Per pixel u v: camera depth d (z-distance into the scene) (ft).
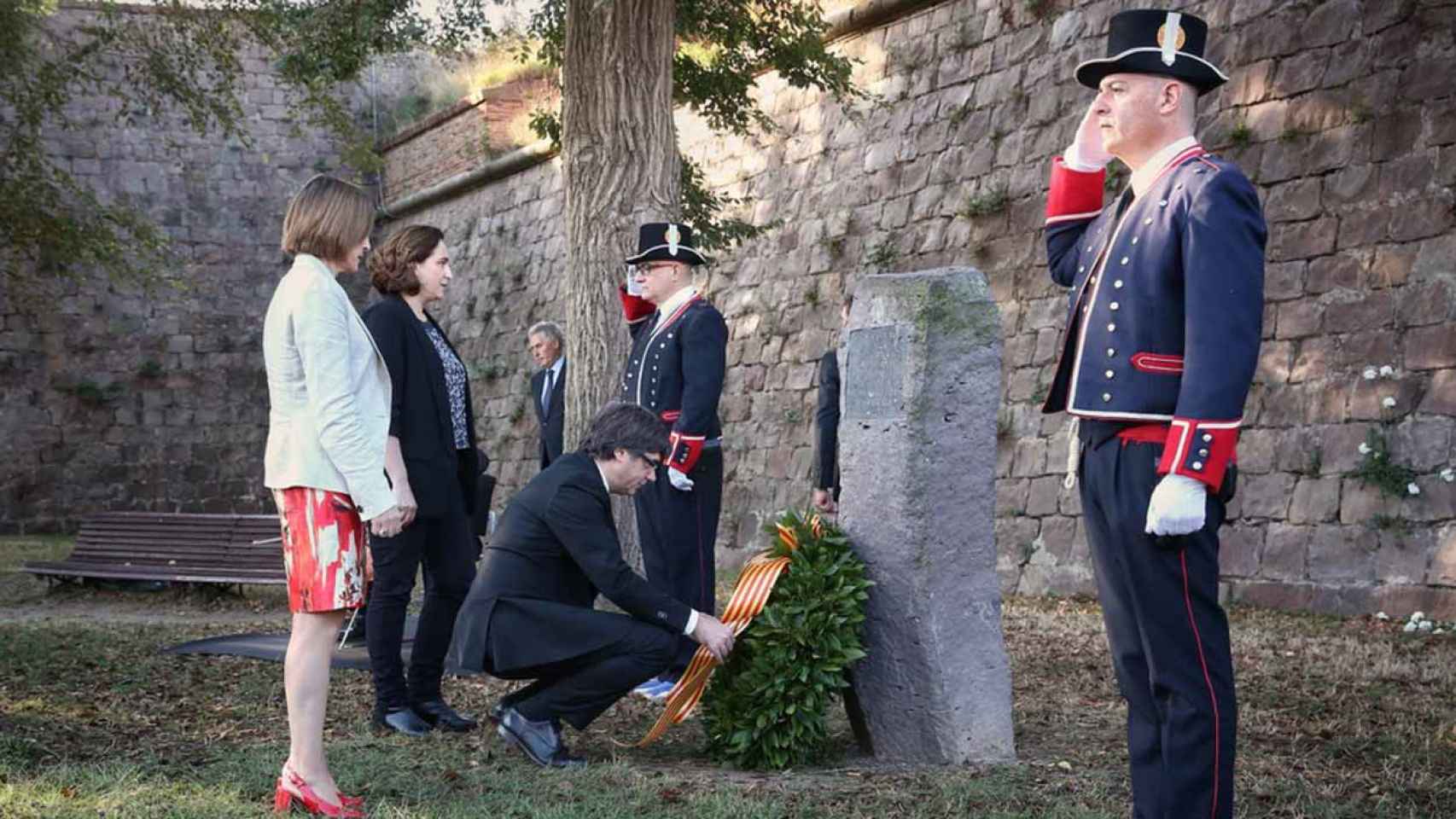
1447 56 29.22
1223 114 33.83
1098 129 11.25
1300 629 26.91
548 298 64.75
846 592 14.90
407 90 79.66
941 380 14.89
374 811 12.91
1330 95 31.42
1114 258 10.18
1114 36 10.39
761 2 37.22
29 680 20.97
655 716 18.33
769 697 14.84
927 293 14.80
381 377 13.25
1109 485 10.03
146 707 18.66
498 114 69.56
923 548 14.87
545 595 15.44
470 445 18.43
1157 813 10.19
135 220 57.98
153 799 12.94
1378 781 14.39
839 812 13.01
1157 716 10.27
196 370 73.82
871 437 15.28
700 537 19.62
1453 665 21.84
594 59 28.40
